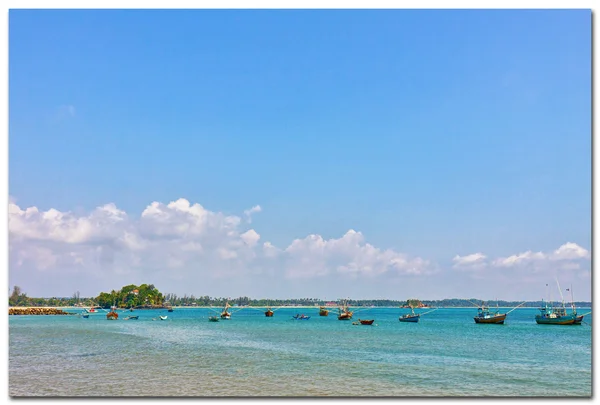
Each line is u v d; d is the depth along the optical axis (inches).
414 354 2701.8
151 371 2057.1
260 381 1845.5
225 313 7859.3
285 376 1955.0
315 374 2006.6
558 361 2416.3
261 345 3233.3
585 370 2127.2
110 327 5216.5
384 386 1766.7
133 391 1652.3
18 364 2252.7
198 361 2381.9
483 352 2805.1
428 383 1824.6
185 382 1814.7
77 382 1798.7
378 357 2561.5
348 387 1748.3
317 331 4658.0
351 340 3627.0
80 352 2753.4
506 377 1948.8
